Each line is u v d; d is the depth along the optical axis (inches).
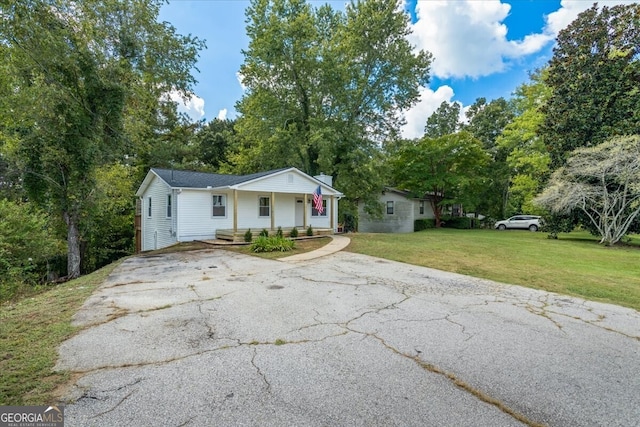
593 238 640.4
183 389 98.7
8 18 285.1
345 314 174.7
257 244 430.9
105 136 474.0
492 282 257.4
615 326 160.9
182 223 524.4
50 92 372.2
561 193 581.3
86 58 401.7
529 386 103.3
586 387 103.4
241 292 221.1
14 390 96.9
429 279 265.9
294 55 671.1
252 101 724.0
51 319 163.3
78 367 112.1
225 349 128.6
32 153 428.1
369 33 726.5
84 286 241.4
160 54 480.4
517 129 828.0
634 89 568.7
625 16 561.0
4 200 402.9
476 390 100.3
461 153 876.6
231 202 579.2
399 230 953.5
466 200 950.4
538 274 288.7
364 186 791.7
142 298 205.3
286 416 86.0
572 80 608.7
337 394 97.0
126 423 82.3
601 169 537.0
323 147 658.2
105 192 522.0
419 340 139.7
